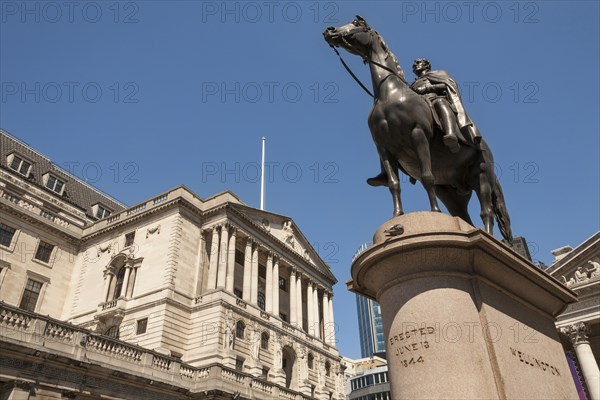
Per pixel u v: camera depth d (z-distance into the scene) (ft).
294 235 189.06
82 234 165.78
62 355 72.49
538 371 16.46
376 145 21.44
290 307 171.63
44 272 149.79
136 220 154.40
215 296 136.46
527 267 17.79
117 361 82.69
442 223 17.12
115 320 135.54
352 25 23.03
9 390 65.57
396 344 15.71
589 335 76.07
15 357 67.46
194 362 126.93
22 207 149.18
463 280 16.34
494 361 14.82
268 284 163.12
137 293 138.51
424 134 19.80
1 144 180.14
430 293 15.88
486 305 16.01
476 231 16.05
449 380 14.14
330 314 193.77
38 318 72.33
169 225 146.30
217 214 154.71
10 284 139.33
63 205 184.65
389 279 16.98
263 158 201.98
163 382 89.35
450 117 20.77
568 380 17.88
